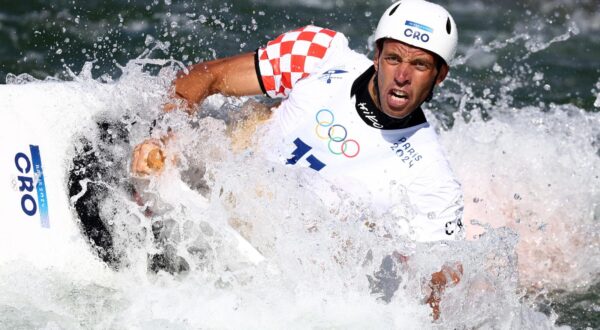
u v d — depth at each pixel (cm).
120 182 1415
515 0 3222
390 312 1354
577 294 1678
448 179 1392
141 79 1512
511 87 2539
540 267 1759
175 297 1372
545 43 2889
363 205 1394
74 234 1391
